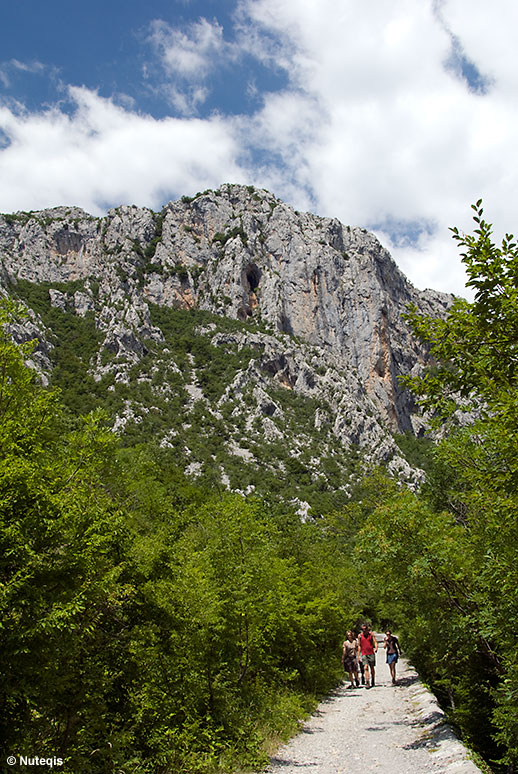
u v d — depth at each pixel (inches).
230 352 5442.9
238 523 467.2
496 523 283.0
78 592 213.3
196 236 7121.1
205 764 318.7
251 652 473.1
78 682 247.0
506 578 281.0
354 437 4825.3
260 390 4815.5
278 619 559.8
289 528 1051.3
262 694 483.5
